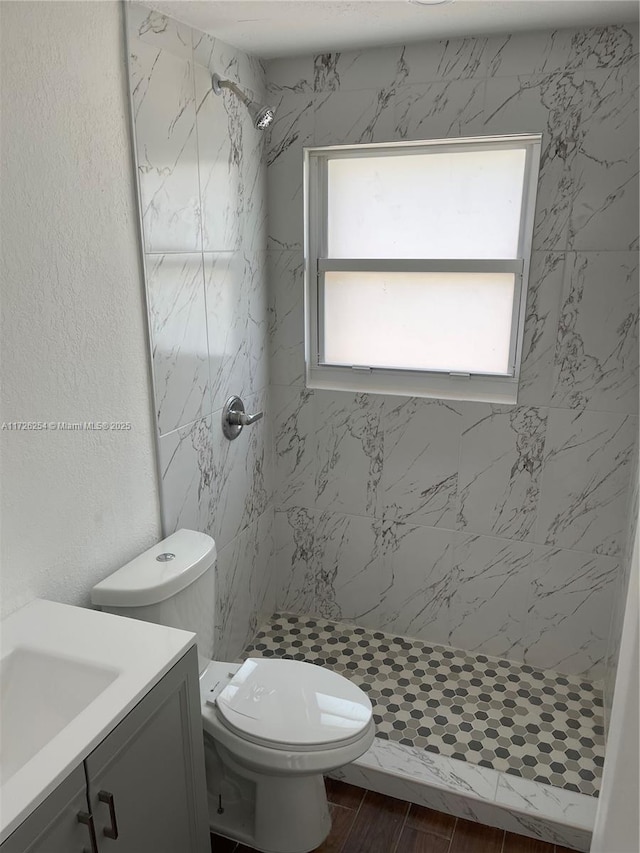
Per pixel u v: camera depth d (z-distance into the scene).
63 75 1.43
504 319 2.35
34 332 1.43
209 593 1.86
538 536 2.42
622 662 1.51
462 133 2.15
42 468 1.50
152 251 1.79
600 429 2.23
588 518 2.33
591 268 2.12
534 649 2.54
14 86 1.31
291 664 1.89
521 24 1.92
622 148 2.00
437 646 2.67
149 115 1.71
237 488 2.44
